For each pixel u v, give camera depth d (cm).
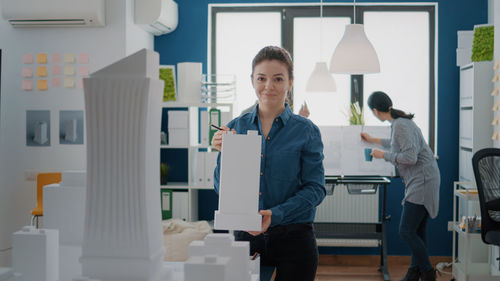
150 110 96
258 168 124
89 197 97
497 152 332
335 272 459
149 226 96
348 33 347
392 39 504
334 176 452
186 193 456
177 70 464
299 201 160
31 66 422
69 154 424
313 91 445
